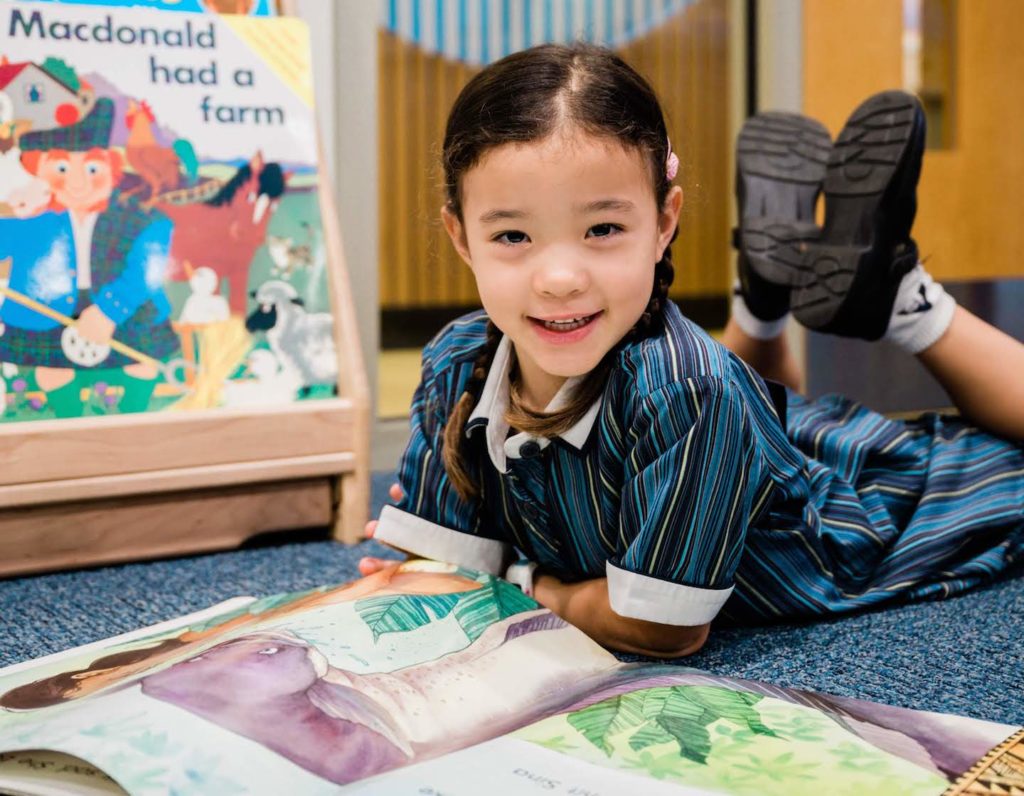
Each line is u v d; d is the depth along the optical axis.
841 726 0.60
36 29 1.07
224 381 1.12
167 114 1.12
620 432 0.75
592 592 0.80
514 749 0.56
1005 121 2.27
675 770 0.54
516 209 0.67
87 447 1.04
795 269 1.21
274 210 1.16
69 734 0.55
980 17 2.21
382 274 2.87
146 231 1.10
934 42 2.18
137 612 0.94
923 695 0.73
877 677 0.76
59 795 0.52
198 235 1.12
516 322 0.70
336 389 1.17
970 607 0.91
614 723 0.60
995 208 2.29
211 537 1.12
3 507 1.02
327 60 1.60
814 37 2.03
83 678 0.66
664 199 0.74
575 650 0.71
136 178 1.10
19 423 1.03
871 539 0.93
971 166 2.25
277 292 1.15
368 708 0.60
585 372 0.71
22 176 1.06
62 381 1.06
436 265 2.92
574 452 0.77
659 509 0.73
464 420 0.81
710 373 0.73
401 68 2.66
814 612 0.88
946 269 2.26
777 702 0.63
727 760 0.55
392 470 1.63
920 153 1.11
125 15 1.11
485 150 0.68
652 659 0.80
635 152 0.68
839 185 1.15
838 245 1.14
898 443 1.01
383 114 2.70
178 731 0.55
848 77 2.07
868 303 1.12
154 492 1.08
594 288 0.68
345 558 1.10
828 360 1.76
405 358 2.76
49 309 1.06
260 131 1.16
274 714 0.58
